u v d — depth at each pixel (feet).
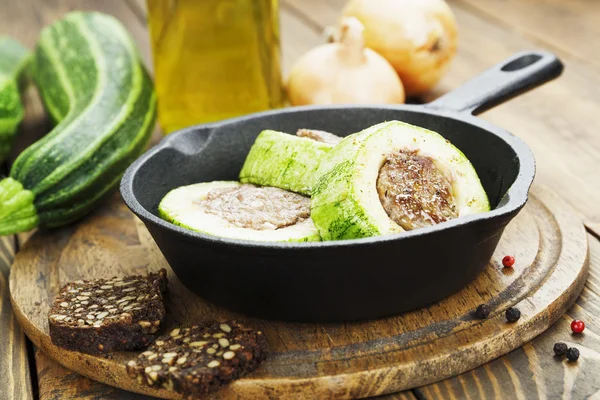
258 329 1.63
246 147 1.90
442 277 1.60
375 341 1.61
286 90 2.28
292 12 3.15
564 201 1.91
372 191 1.61
